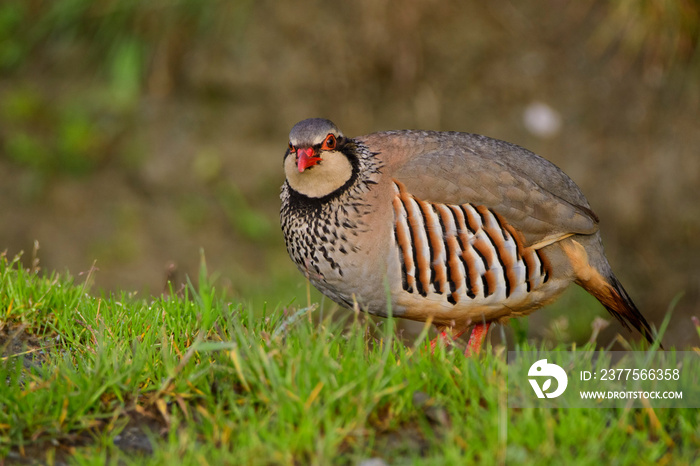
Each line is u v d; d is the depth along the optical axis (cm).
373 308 874
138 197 1756
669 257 1788
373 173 846
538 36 1855
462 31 1845
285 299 1587
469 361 649
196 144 1780
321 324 676
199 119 1791
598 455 551
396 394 608
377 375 605
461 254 828
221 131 1791
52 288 808
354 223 834
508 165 878
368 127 1800
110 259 1694
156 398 618
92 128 1769
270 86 1795
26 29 1822
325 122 841
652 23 1812
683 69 1820
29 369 682
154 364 666
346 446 573
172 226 1736
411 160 855
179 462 535
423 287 838
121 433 600
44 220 1716
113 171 1766
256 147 1791
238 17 1800
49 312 796
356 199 837
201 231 1741
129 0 1788
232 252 1736
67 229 1714
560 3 1858
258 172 1780
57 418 595
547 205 862
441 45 1831
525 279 856
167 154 1772
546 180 898
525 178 868
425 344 710
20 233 1694
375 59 1809
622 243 1791
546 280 877
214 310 759
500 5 1861
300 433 548
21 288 795
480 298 845
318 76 1802
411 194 832
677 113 1822
